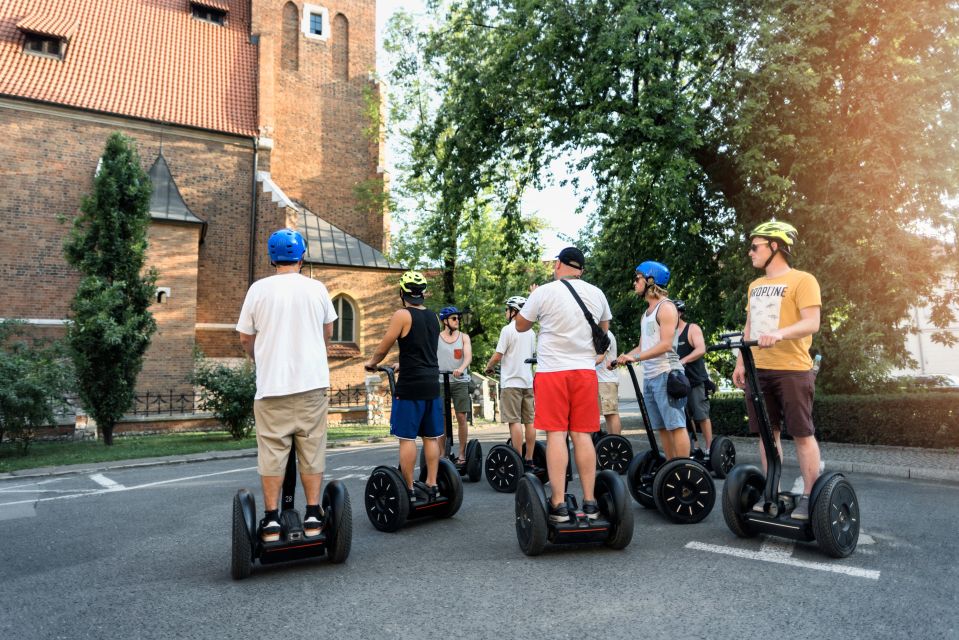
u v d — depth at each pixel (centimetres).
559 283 428
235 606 324
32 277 1867
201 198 2170
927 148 1066
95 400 1362
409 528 500
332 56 2759
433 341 512
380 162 2731
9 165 1877
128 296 1403
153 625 300
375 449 1222
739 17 1231
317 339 397
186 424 1791
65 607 329
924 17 1111
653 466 551
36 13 2177
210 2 2611
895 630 275
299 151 2641
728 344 411
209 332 2130
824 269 1138
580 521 401
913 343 2959
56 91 1986
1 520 585
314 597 335
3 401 1122
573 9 1337
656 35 1191
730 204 1393
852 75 1177
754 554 400
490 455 675
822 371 1195
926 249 1120
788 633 273
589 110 1261
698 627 281
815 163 1174
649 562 384
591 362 420
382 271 2325
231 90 2394
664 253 1513
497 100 1510
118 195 1398
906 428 1018
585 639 270
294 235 406
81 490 786
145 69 2264
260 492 707
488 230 2422
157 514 595
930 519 508
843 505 391
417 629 286
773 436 419
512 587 343
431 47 1675
